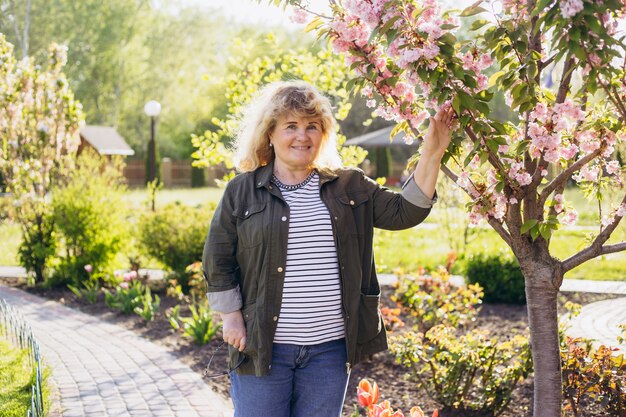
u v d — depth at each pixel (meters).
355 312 2.81
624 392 4.29
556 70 3.39
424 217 2.84
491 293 9.05
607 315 7.99
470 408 4.96
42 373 5.52
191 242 9.89
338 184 2.88
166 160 43.59
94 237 10.30
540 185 3.24
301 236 2.77
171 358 6.43
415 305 6.75
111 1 41.19
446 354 5.00
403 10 2.71
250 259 2.81
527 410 4.94
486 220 3.04
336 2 3.07
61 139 10.70
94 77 41.22
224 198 2.91
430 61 2.65
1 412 4.80
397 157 48.88
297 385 2.82
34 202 10.52
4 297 9.47
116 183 12.37
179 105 44.25
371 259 2.91
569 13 2.29
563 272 3.00
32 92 10.58
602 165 3.27
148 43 43.47
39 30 38.84
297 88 2.87
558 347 3.04
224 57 49.66
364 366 6.16
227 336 2.84
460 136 2.81
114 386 5.54
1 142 10.45
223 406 5.10
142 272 11.38
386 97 3.12
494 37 2.77
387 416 2.85
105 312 8.66
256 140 2.91
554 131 2.76
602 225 3.12
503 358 4.93
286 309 2.76
